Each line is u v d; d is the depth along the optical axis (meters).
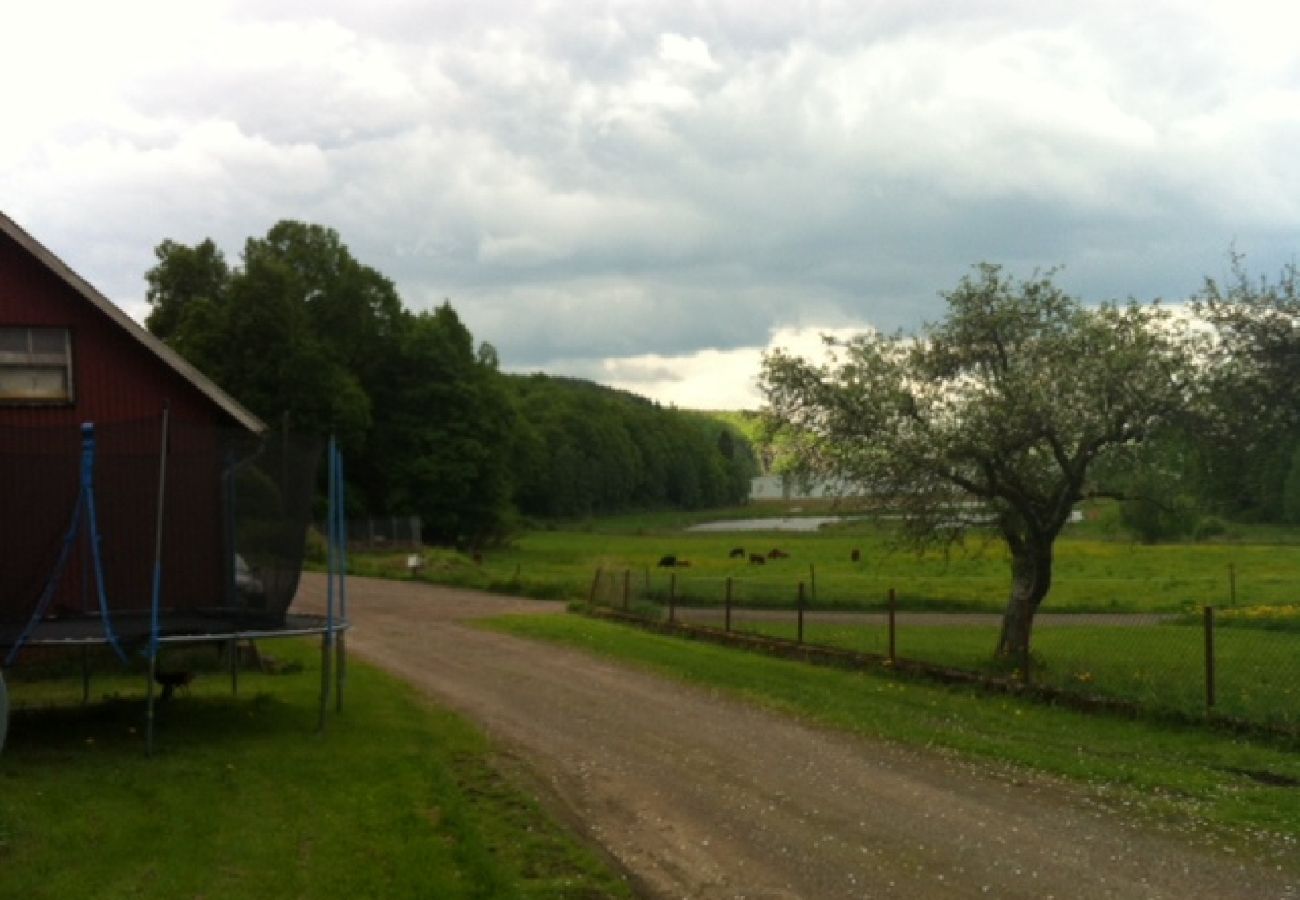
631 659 21.30
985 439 18.67
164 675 15.27
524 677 19.09
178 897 7.49
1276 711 13.94
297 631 13.73
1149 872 8.40
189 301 67.94
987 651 22.61
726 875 8.43
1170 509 19.81
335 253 73.38
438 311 76.62
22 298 19.19
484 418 75.94
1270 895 7.88
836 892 8.02
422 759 12.12
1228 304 17.20
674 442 174.75
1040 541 19.86
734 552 72.44
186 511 16.67
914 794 10.85
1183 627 28.50
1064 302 20.36
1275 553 63.22
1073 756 12.42
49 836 8.77
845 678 18.75
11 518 15.44
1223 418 17.56
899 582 45.62
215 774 11.18
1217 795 10.65
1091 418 18.14
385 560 54.06
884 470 19.66
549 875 8.37
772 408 20.39
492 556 74.12
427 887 7.79
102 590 13.06
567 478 133.38
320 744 12.82
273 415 61.75
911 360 20.39
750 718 15.10
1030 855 8.84
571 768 12.05
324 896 7.61
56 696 16.48
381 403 74.50
